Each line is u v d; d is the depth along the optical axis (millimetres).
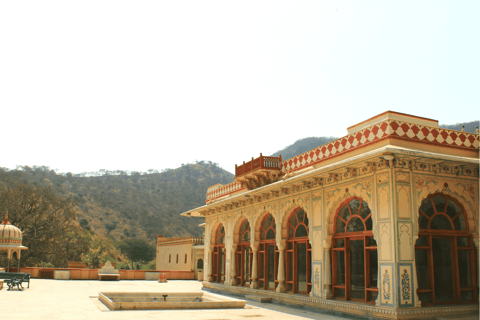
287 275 18844
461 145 14953
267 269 20797
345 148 15977
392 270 12453
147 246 79062
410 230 12836
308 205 17125
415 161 13391
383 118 14781
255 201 21781
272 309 15930
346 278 14938
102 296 16391
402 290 12320
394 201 12758
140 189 146375
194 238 40000
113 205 124312
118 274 32875
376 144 14273
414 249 12867
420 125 14344
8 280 21094
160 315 12289
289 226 19078
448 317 12453
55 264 48625
